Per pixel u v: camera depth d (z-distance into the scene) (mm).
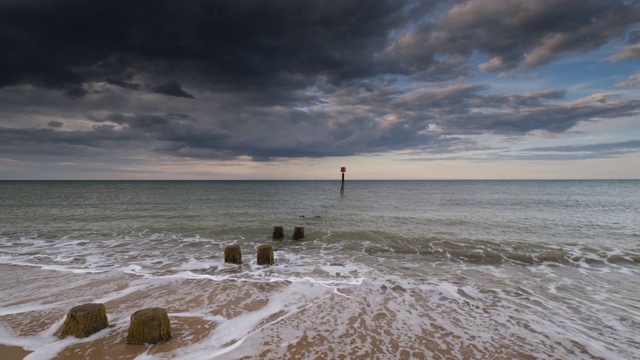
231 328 6160
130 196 45812
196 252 12711
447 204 32531
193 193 55500
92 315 5789
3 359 4980
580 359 5258
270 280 9172
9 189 71938
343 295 8031
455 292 8336
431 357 5195
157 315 5559
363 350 5383
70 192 57969
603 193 54250
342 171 45875
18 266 10539
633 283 9227
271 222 19938
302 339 5746
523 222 19844
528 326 6410
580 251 12695
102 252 12633
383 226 18391
